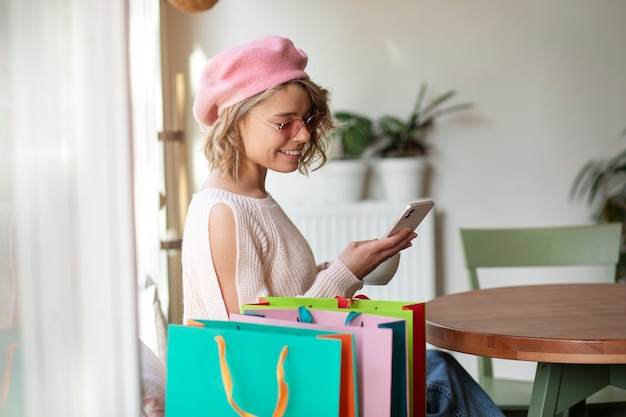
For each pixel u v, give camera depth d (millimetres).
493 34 4176
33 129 1068
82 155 1077
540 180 4246
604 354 1850
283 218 1844
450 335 2021
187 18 4070
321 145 1930
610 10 4195
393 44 4152
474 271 3023
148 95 2727
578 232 3061
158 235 2744
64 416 1088
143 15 2719
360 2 4133
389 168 4051
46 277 1077
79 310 1089
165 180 2900
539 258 3057
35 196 1073
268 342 1268
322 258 4078
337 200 4078
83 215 1081
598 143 4238
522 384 2764
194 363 1316
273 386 1265
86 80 1073
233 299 1706
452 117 4211
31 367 1083
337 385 1216
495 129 4219
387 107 4176
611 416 2545
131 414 1100
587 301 2334
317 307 1489
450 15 4156
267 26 4109
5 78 1062
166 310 2900
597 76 4215
